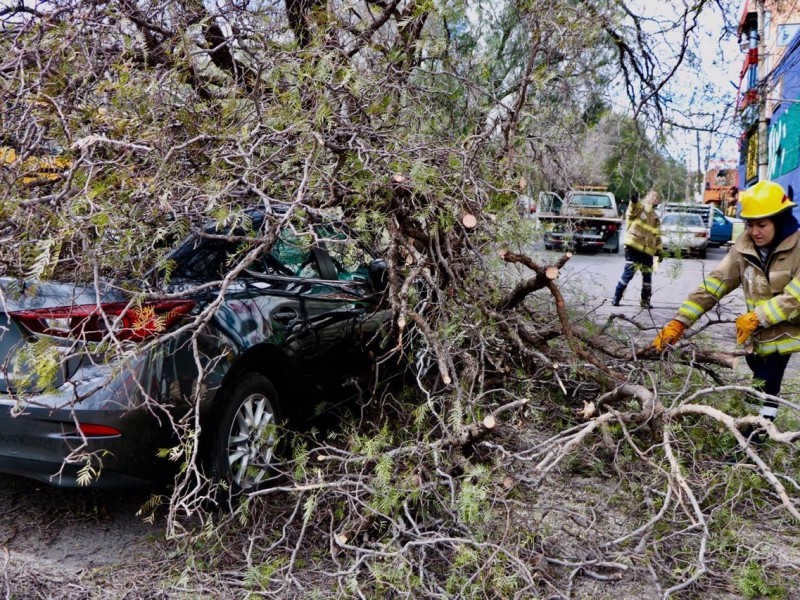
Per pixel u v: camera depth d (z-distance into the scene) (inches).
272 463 144.9
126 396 112.7
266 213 108.6
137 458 115.7
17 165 104.2
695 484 129.4
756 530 131.6
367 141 126.5
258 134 120.0
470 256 144.9
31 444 114.0
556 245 188.4
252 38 130.3
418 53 148.5
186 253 129.4
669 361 162.1
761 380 148.5
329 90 120.6
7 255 100.2
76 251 106.1
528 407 144.3
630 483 136.5
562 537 124.8
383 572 102.9
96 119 107.8
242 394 134.9
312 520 125.6
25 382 100.6
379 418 153.6
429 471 119.8
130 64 118.8
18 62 112.6
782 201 148.6
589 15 160.6
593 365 152.7
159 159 102.7
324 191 123.5
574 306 194.2
